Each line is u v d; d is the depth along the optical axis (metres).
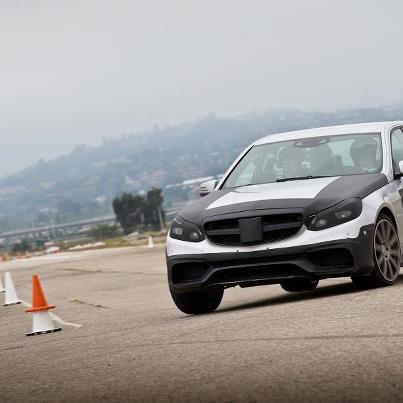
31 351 15.31
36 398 10.54
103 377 11.40
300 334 12.46
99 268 49.09
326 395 8.84
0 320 24.48
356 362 10.16
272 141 19.58
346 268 16.36
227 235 16.92
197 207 17.78
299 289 20.25
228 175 19.23
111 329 17.19
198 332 14.26
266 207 16.70
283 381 9.70
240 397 9.20
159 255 55.53
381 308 13.77
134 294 26.97
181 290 17.39
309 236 16.39
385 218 17.19
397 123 19.73
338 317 13.49
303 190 17.06
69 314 22.77
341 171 18.05
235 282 16.78
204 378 10.43
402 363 9.83
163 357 12.27
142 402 9.58
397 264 17.48
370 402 8.38
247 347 12.06
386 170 17.88
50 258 100.88
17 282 46.28
